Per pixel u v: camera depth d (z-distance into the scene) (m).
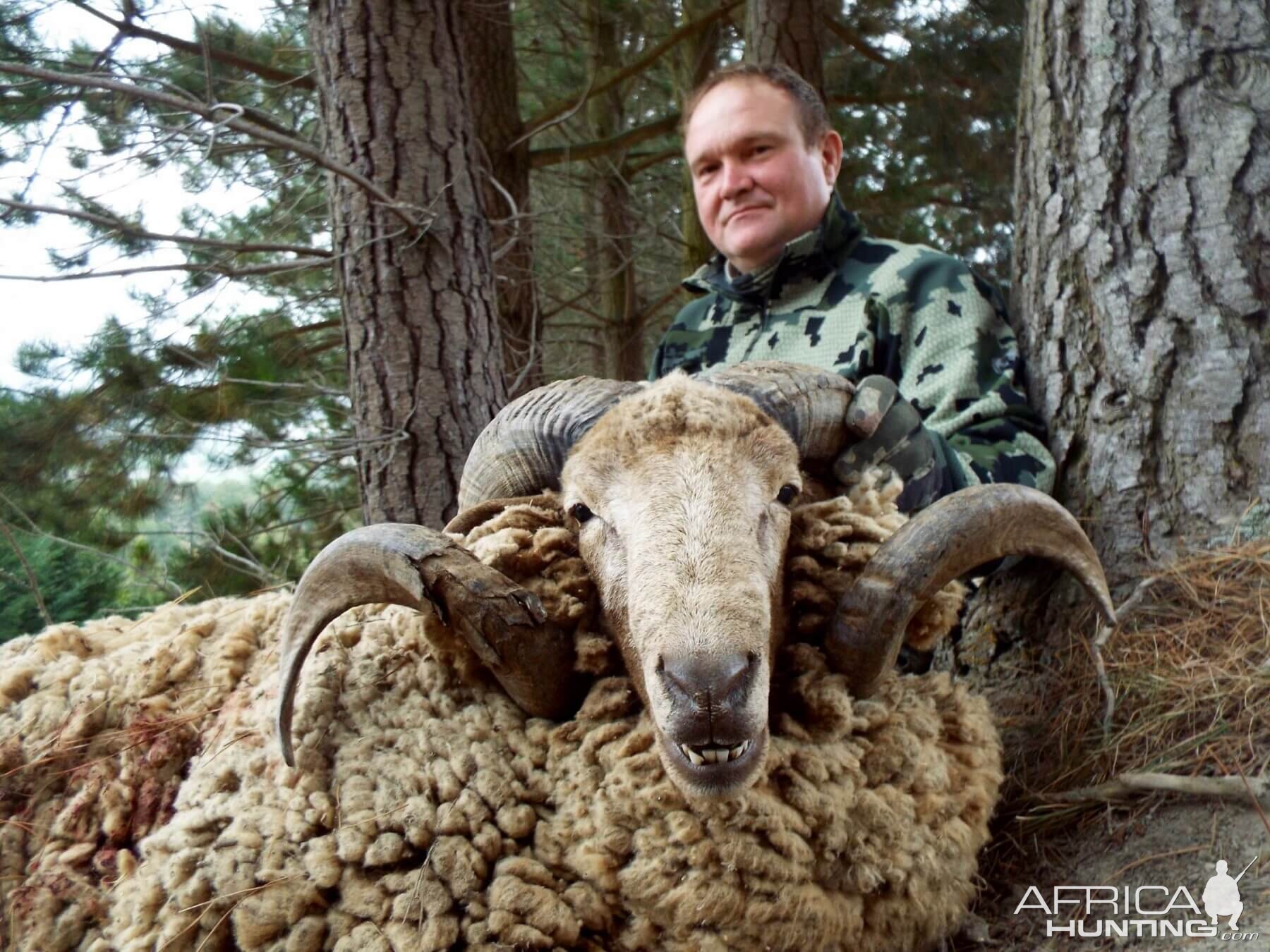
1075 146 3.16
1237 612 2.59
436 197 4.39
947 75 8.35
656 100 12.09
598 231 10.34
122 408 5.58
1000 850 2.64
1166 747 2.47
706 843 2.05
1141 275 2.98
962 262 3.43
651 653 1.87
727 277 3.88
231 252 5.22
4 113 4.18
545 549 2.30
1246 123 2.88
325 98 4.50
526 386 6.72
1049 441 3.20
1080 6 3.18
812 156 3.73
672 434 2.15
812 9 7.07
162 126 3.85
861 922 2.19
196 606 3.25
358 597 2.22
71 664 2.95
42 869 2.55
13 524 5.73
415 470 4.37
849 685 2.28
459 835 2.12
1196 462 2.85
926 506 2.66
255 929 2.06
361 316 4.41
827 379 2.44
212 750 2.47
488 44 7.52
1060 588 3.04
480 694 2.33
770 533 2.17
